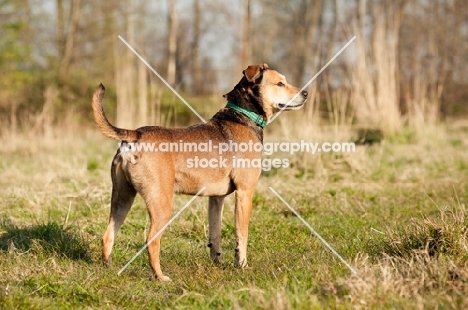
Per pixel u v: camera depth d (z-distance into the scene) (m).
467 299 4.93
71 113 21.16
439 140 16.78
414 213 9.29
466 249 6.04
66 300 5.69
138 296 5.83
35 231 7.69
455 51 31.72
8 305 5.29
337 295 5.15
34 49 26.77
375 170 12.39
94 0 27.80
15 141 16.23
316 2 34.94
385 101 16.31
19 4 24.83
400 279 5.29
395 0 26.50
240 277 6.15
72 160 13.35
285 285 5.38
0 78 24.48
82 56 27.70
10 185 10.79
